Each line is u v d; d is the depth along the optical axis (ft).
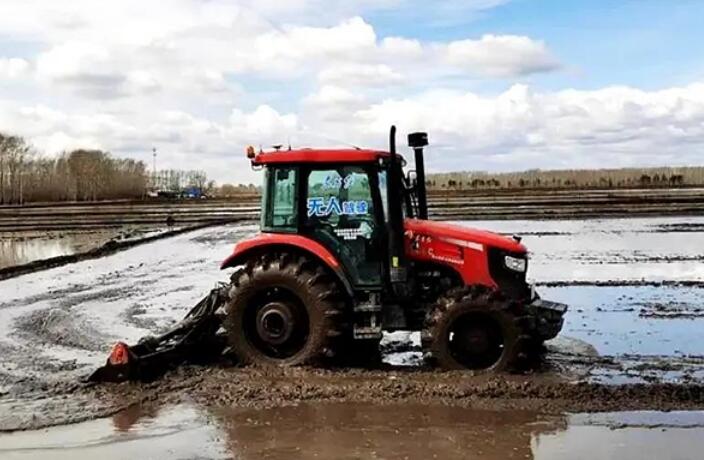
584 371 29.55
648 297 46.78
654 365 30.42
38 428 23.91
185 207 177.17
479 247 30.68
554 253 72.08
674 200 142.31
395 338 35.96
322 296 29.58
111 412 25.34
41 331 39.91
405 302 30.96
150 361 29.48
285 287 29.89
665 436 22.21
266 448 21.86
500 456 20.89
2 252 85.61
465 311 28.86
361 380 28.40
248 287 30.12
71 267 69.72
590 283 52.54
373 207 30.48
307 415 24.79
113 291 54.34
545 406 25.17
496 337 29.01
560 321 29.89
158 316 44.19
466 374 28.60
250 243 30.68
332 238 30.58
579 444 21.68
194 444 22.30
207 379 28.91
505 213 122.93
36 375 30.66
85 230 117.19
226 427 23.77
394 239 30.14
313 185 30.76
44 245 93.56
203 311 31.78
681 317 40.29
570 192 191.72
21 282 59.77
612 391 26.43
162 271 66.13
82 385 28.63
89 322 42.37
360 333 30.32
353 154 30.40
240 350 30.35
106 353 34.86
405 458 20.88
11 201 239.09
